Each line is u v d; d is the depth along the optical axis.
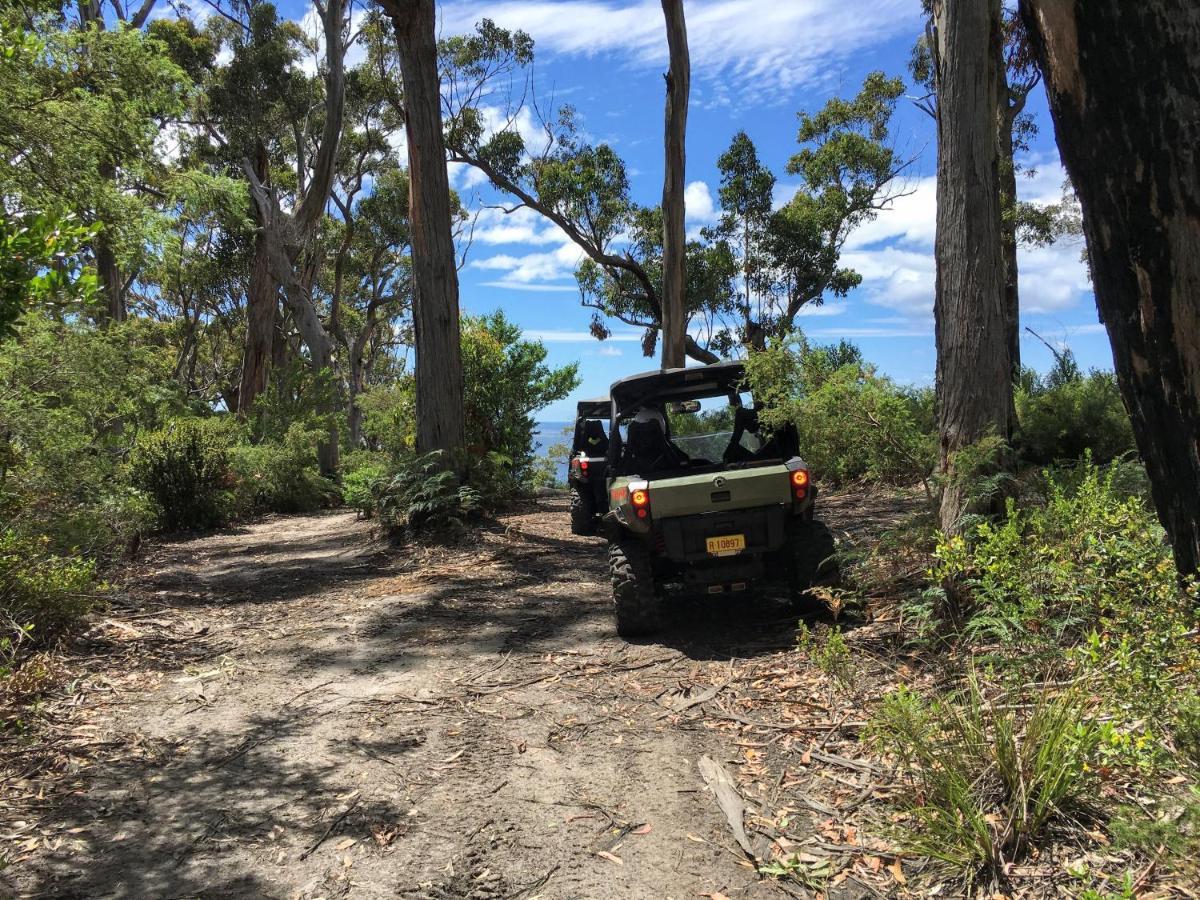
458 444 12.15
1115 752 2.94
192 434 16.00
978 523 5.11
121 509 9.35
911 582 5.70
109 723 4.80
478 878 3.09
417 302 12.09
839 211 32.06
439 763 4.15
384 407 16.44
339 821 3.57
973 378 5.77
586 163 29.83
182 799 3.81
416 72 11.89
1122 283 1.87
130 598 7.91
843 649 4.35
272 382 25.64
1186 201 1.72
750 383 6.32
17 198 8.30
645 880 3.03
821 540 6.02
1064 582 4.03
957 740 3.37
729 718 4.48
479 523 11.91
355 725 4.73
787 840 3.23
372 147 37.72
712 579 5.96
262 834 3.47
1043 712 3.31
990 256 5.79
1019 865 2.86
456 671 5.69
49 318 8.34
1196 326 1.75
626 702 4.88
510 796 3.75
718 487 5.83
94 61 8.60
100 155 8.82
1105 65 1.77
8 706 4.89
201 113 28.12
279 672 5.82
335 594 8.46
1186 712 2.86
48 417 8.20
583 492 11.16
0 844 3.40
